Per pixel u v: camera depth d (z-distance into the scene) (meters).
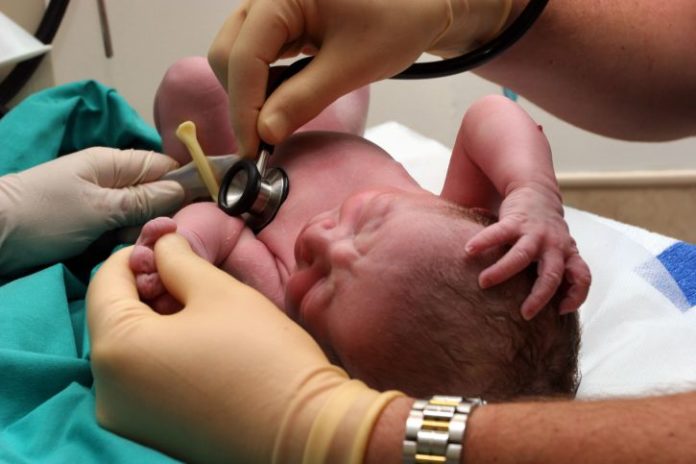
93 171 0.99
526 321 0.68
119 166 1.01
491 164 0.81
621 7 1.00
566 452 0.49
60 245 0.98
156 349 0.63
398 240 0.71
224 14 1.65
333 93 0.85
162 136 1.08
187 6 1.65
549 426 0.50
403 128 1.49
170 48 1.67
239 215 0.88
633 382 0.87
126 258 0.78
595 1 0.99
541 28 0.97
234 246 0.88
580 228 1.11
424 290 0.69
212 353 0.62
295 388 0.58
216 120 1.04
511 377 0.67
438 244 0.71
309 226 0.78
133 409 0.64
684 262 1.05
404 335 0.69
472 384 0.67
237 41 0.84
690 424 0.48
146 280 0.75
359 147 0.96
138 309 0.68
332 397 0.57
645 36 1.00
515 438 0.50
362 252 0.73
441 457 0.51
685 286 1.02
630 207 2.01
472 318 0.68
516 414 0.52
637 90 1.02
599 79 1.01
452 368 0.67
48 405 0.72
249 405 0.59
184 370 0.62
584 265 0.70
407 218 0.73
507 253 0.68
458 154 0.88
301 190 0.90
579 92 1.03
